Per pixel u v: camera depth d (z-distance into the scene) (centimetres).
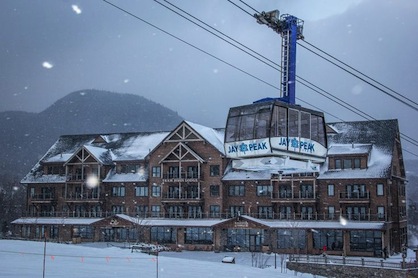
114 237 7925
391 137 7206
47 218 8469
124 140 9012
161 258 4353
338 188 6919
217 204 7562
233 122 3003
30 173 8975
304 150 2967
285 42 2916
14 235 8756
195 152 7744
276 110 2838
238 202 7512
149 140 8744
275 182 7281
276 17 2880
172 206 7850
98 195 8212
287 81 2934
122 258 4069
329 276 5228
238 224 6956
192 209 7738
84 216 8344
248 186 7475
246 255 6662
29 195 8831
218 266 4016
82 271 3008
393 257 6450
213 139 7944
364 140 7306
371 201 6725
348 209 6881
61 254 4197
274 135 2812
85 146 8369
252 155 2883
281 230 6981
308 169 3047
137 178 8112
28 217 8688
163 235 7606
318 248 6781
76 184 8462
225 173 7644
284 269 5428
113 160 8356
